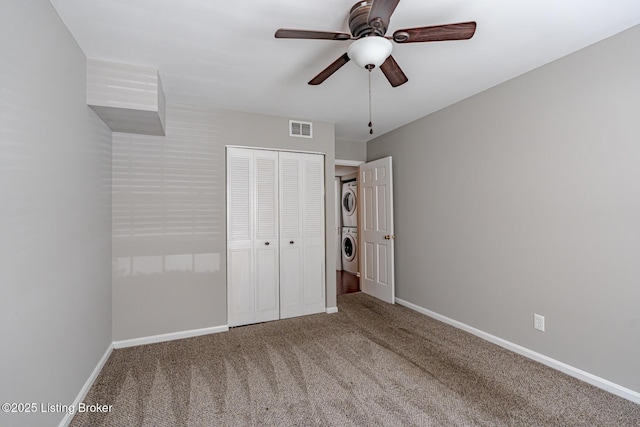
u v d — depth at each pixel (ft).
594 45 6.22
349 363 7.36
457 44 6.22
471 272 9.08
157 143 8.87
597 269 6.21
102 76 6.62
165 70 7.16
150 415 5.48
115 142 8.41
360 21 4.76
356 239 18.11
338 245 19.98
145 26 5.48
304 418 5.39
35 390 4.27
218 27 5.56
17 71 3.91
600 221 6.15
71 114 5.61
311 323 10.16
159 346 8.44
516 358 7.52
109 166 8.09
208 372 6.98
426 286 10.89
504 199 8.07
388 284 12.41
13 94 3.82
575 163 6.55
